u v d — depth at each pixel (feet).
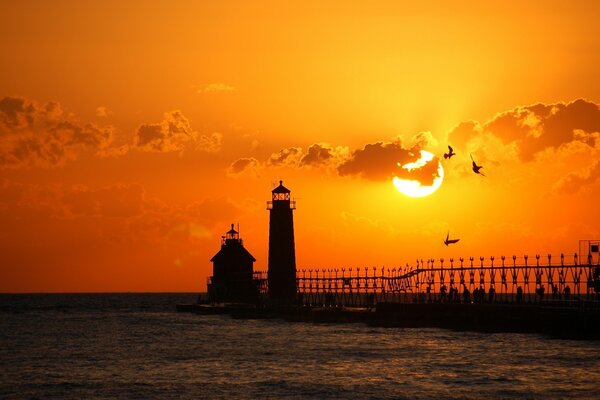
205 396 559.38
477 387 573.74
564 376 607.37
